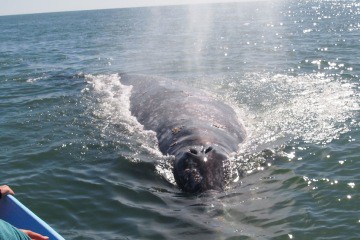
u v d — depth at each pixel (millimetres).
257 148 9602
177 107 11102
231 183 8141
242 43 29062
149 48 29172
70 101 14070
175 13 108812
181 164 8461
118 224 6973
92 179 8570
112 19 89438
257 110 12219
